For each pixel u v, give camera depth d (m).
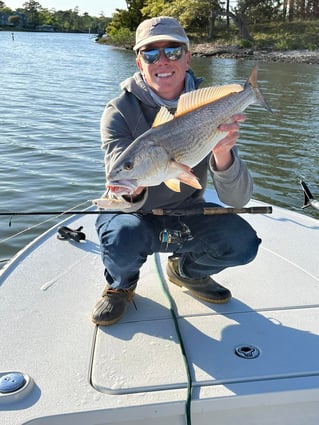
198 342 1.04
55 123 4.76
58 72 10.22
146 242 1.08
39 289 1.24
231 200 1.12
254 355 0.99
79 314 1.14
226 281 1.29
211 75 9.56
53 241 1.51
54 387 0.90
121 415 0.85
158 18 1.10
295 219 1.69
